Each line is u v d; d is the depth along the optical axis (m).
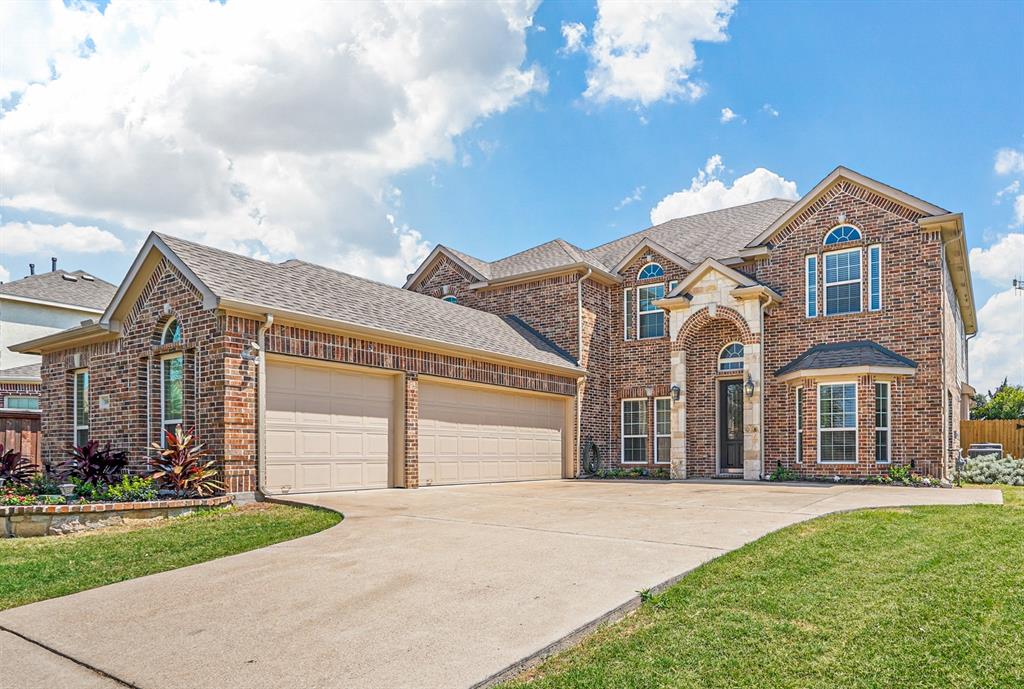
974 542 7.54
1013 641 4.47
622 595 5.43
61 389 15.58
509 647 4.41
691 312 18.92
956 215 16.00
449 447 15.59
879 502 11.08
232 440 11.05
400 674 4.03
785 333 18.31
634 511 10.15
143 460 12.48
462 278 23.08
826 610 5.10
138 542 8.20
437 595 5.59
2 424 18.47
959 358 23.75
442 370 15.24
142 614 5.37
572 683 3.97
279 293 12.68
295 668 4.17
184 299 12.05
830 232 17.97
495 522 9.12
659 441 20.42
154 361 12.95
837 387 16.81
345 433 13.23
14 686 4.09
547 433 18.91
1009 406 41.88
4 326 26.61
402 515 9.77
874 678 3.96
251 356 11.47
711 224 23.05
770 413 18.14
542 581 5.93
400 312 15.77
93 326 13.82
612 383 21.42
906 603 5.25
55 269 33.16
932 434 16.05
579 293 20.27
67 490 12.49
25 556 7.63
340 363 12.99
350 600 5.52
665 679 4.00
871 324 17.12
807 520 8.95
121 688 4.02
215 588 6.03
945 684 3.89
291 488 12.12
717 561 6.56
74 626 5.14
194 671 4.18
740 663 4.20
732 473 18.83
